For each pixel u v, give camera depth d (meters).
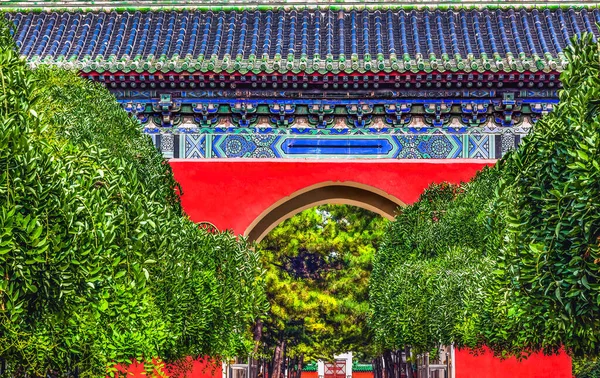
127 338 14.34
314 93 27.83
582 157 12.25
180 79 27.34
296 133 28.22
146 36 28.89
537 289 13.40
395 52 28.34
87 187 13.02
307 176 28.05
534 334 15.46
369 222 39.81
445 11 29.92
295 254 39.53
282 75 27.05
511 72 26.84
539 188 13.51
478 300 18.86
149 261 14.16
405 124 28.14
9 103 11.84
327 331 40.59
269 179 28.05
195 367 26.89
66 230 11.62
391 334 24.92
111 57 27.72
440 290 21.25
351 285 39.75
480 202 21.86
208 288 18.86
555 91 27.59
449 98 27.73
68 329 12.32
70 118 16.05
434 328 21.52
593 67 13.96
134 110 27.95
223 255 20.28
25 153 11.25
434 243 23.80
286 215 31.33
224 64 27.02
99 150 14.16
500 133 27.98
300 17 29.98
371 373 82.38
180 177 28.03
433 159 27.97
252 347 23.84
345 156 28.05
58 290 11.52
